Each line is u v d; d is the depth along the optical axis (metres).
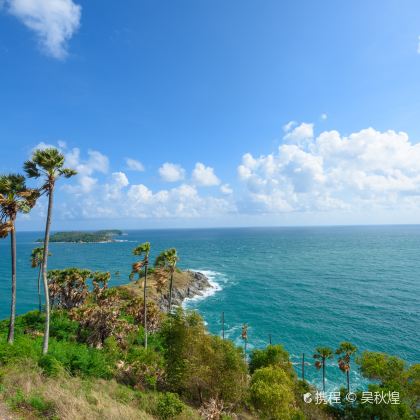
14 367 18.14
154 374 28.02
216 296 98.19
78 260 192.00
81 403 14.80
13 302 27.50
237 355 26.66
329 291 102.56
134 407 18.34
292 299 93.94
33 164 25.16
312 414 33.53
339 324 72.31
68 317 43.16
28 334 34.78
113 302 52.91
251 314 80.94
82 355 23.47
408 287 105.50
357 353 57.62
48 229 25.48
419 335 64.69
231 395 24.48
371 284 111.31
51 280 55.41
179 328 26.48
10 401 13.82
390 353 57.41
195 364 24.88
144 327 44.28
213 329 70.94
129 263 176.25
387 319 74.44
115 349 34.66
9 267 167.88
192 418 18.92
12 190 26.11
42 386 16.11
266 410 26.00
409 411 28.31
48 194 25.86
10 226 26.34
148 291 85.06
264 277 126.94
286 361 40.53
